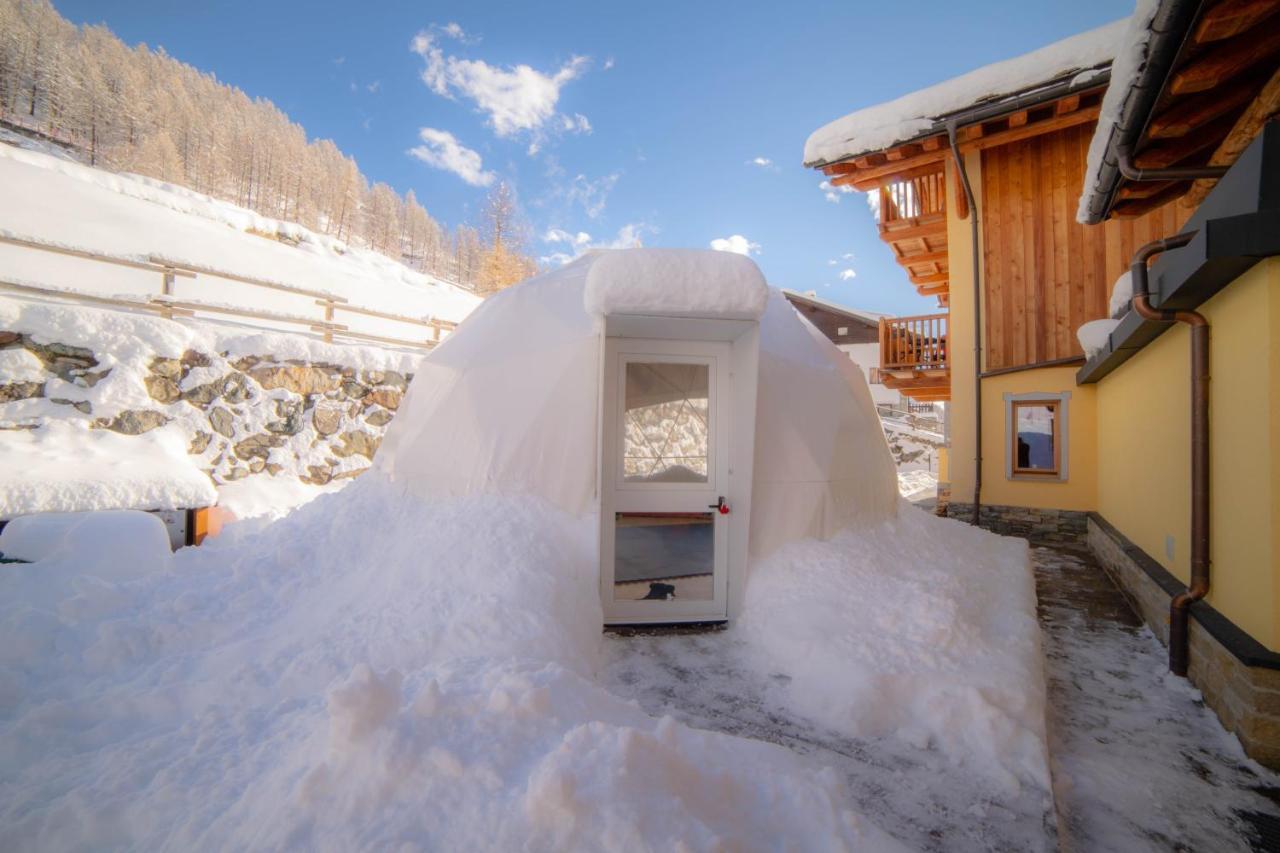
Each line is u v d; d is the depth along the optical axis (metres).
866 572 4.24
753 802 1.89
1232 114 3.72
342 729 1.69
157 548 4.04
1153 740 2.93
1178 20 2.69
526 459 4.39
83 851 1.64
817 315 25.81
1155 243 3.43
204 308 7.25
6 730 2.25
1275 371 2.68
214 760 2.00
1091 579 6.33
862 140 9.52
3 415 5.32
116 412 5.92
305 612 3.53
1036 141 9.19
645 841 1.47
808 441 4.77
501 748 1.80
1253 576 2.89
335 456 7.70
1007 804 2.29
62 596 3.31
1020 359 9.09
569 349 4.61
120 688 2.59
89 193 19.94
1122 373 6.21
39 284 6.15
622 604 4.22
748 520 4.25
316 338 8.81
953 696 2.87
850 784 2.39
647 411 4.38
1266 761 2.67
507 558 3.63
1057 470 8.69
